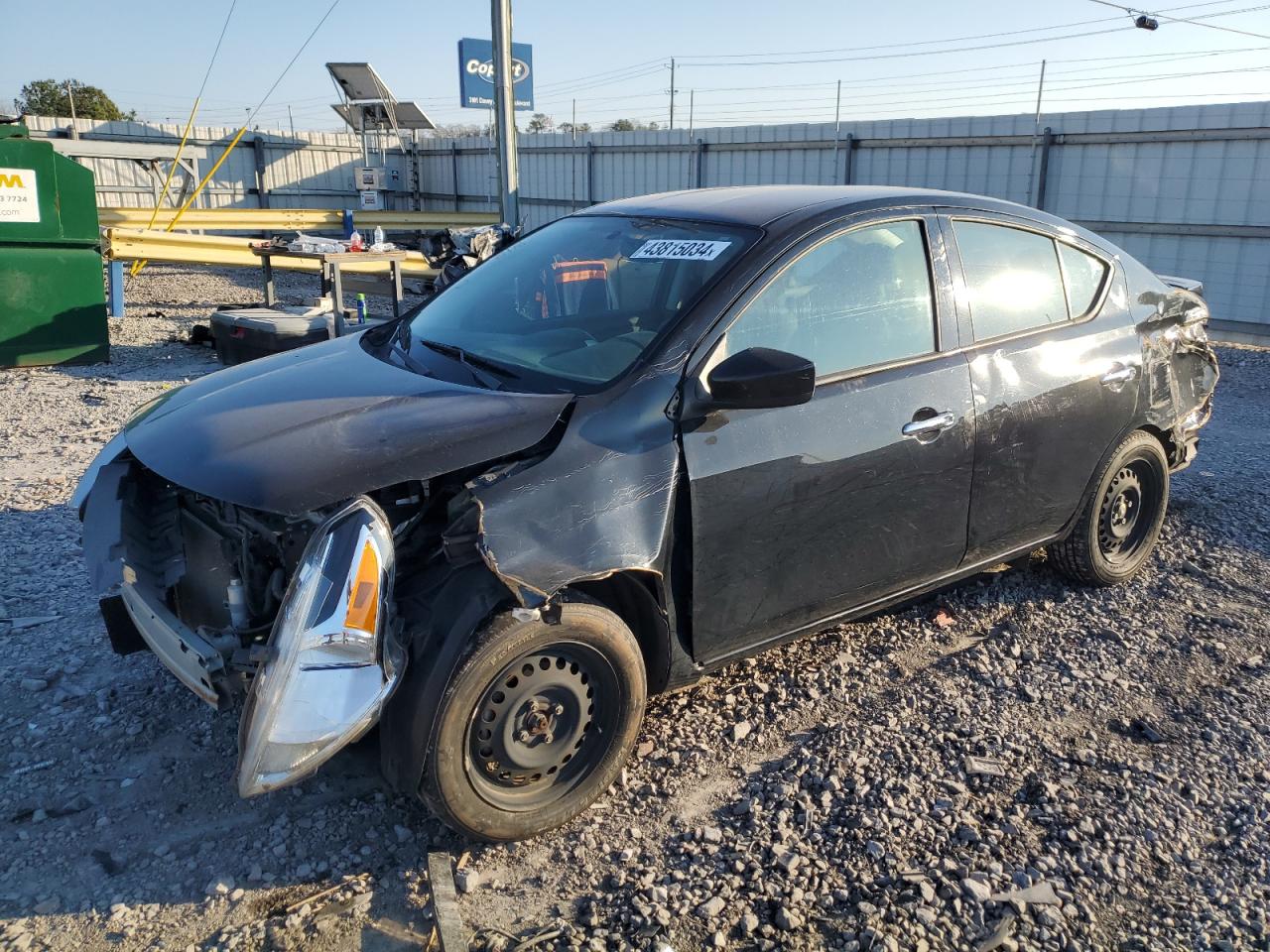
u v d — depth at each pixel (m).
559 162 21.44
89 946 2.45
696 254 3.30
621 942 2.48
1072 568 4.45
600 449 2.82
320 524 2.53
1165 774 3.21
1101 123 13.11
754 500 3.07
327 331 9.64
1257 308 12.17
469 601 2.65
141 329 12.16
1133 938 2.54
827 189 3.80
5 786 3.03
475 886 2.68
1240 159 11.95
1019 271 3.94
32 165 9.26
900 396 3.39
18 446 6.81
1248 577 4.75
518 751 2.80
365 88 23.64
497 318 3.57
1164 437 4.62
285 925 2.52
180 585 3.28
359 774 3.15
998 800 3.07
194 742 3.29
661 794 3.09
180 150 15.65
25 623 4.05
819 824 2.95
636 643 2.95
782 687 3.71
